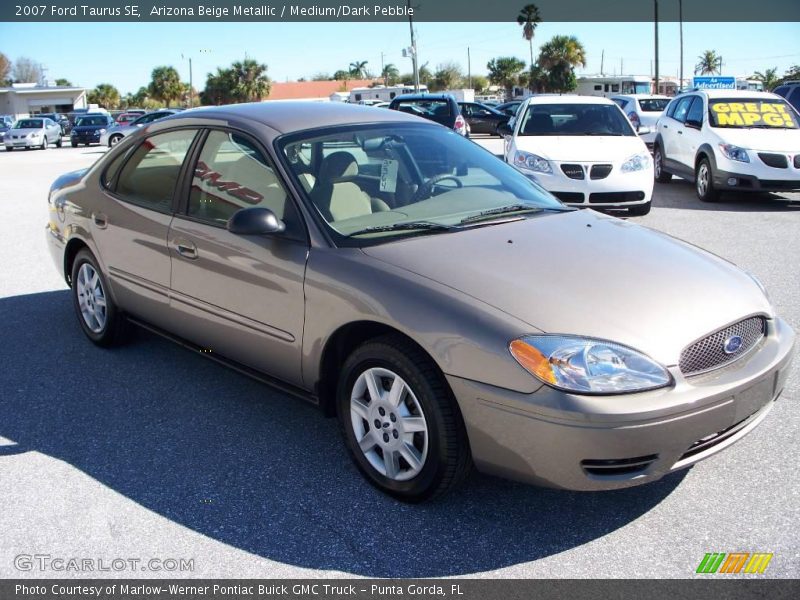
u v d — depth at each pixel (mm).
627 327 2754
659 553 2764
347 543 2879
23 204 12258
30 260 7766
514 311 2801
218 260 3713
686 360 2768
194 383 4453
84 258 4883
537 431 2656
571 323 2744
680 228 8953
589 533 2904
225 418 3984
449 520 3012
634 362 2664
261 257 3490
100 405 4164
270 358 3588
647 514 3012
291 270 3354
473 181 4039
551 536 2891
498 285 2938
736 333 2949
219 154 3930
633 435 2607
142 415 4031
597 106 10414
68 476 3412
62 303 6145
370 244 3295
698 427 2721
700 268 3256
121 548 2877
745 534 2857
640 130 10477
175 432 3830
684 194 12188
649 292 2959
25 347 5094
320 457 3555
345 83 78125
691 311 2891
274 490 3266
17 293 6477
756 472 3281
